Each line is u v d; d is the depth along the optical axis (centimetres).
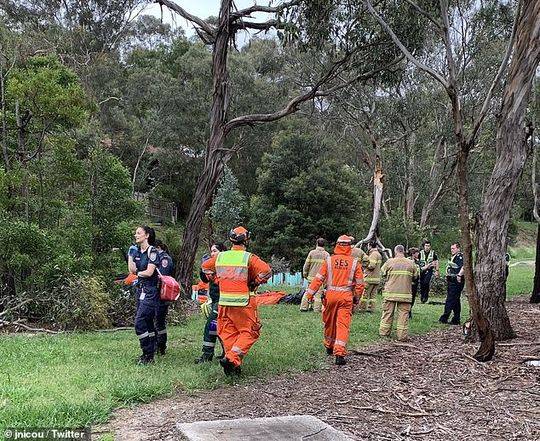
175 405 632
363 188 3416
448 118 2812
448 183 3084
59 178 1325
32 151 1405
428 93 2830
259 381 752
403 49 961
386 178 3234
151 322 826
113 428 547
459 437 548
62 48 3406
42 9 3747
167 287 828
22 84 1258
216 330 841
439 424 586
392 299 1099
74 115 1310
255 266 750
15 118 1350
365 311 1535
